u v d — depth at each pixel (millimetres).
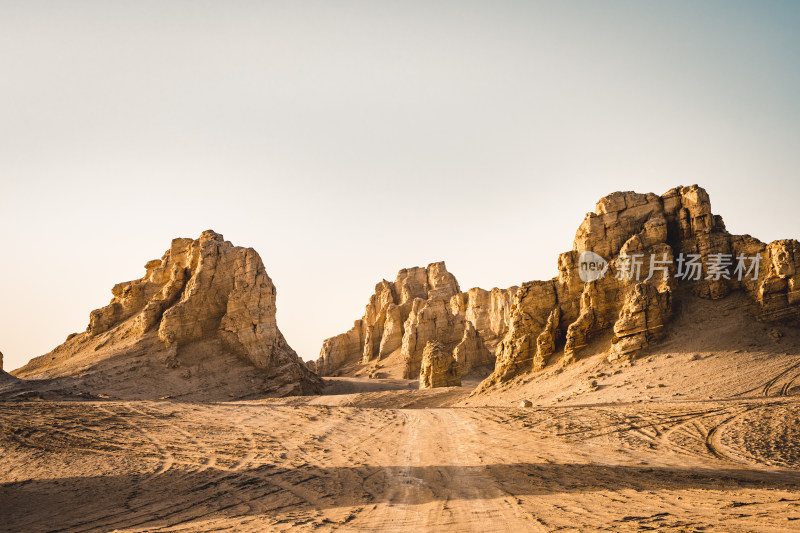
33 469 27812
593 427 35750
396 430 40781
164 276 107062
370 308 162875
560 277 72875
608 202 71375
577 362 63438
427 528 15141
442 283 160500
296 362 98312
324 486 22984
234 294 96625
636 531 12938
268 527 16391
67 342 102500
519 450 30500
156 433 37562
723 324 57562
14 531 17578
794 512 14008
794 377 45719
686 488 19312
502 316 134875
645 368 54562
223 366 91000
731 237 64188
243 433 38625
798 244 57125
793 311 55219
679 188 69688
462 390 76438
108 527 17656
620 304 65438
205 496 21844
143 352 89188
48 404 45500
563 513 15898
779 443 28188
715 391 45688
